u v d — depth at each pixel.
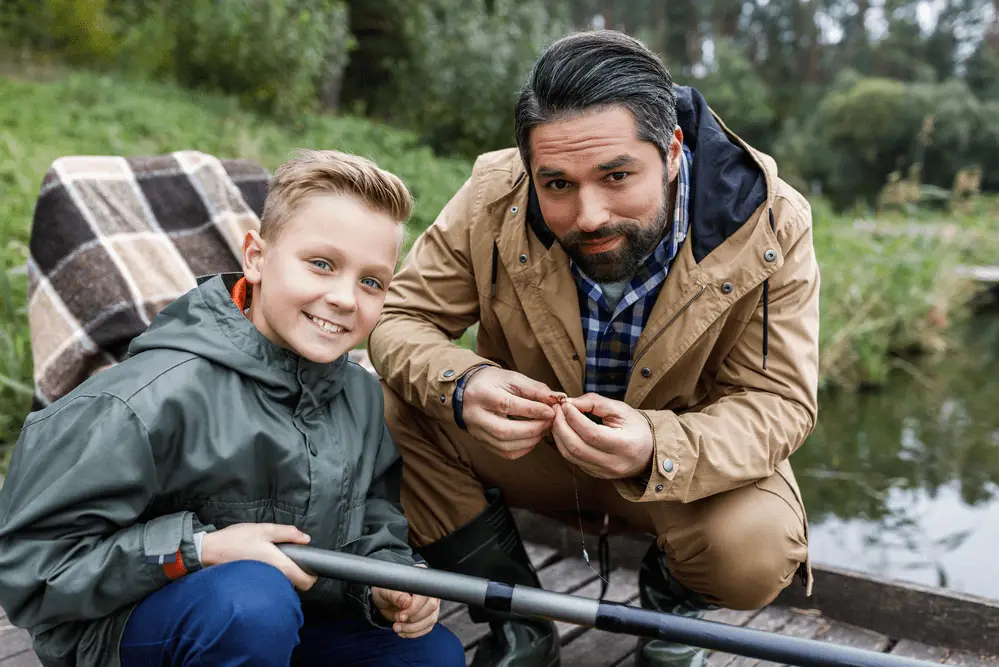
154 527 1.33
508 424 1.61
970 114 23.61
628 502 1.85
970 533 3.22
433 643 1.58
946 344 6.30
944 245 7.43
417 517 1.89
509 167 1.80
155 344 1.44
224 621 1.26
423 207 6.46
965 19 37.62
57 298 2.37
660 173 1.53
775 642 1.30
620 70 1.47
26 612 1.32
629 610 1.34
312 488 1.47
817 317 1.75
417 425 1.88
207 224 2.58
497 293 1.80
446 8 12.36
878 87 23.98
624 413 1.60
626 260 1.57
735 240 1.66
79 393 1.36
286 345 1.49
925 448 4.18
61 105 7.87
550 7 15.27
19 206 4.51
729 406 1.69
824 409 4.85
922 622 2.06
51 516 1.29
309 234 1.45
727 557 1.66
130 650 1.34
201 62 10.32
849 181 24.08
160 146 7.29
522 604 1.36
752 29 41.19
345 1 13.98
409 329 1.83
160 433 1.35
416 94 11.82
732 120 29.25
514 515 2.52
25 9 10.58
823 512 3.42
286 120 10.13
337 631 1.60
